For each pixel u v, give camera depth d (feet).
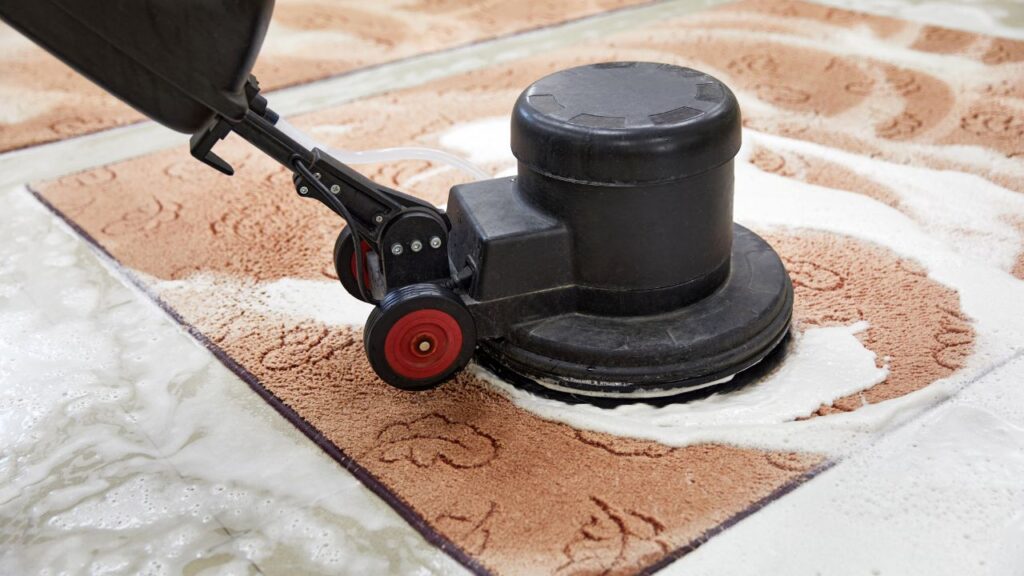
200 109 3.69
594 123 3.81
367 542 3.45
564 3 10.25
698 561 3.27
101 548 3.49
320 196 3.99
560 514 3.51
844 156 6.37
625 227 3.90
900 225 5.48
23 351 4.68
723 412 3.99
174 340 4.74
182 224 5.88
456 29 9.52
